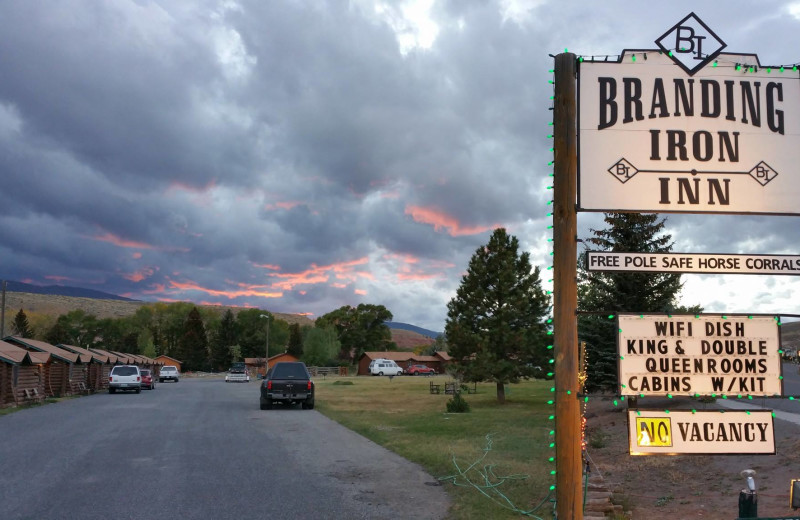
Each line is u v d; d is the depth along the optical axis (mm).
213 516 7332
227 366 114625
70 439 14359
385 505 7949
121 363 54188
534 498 8367
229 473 10055
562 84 6461
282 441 14156
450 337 28328
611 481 10031
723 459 10555
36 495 8352
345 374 87875
